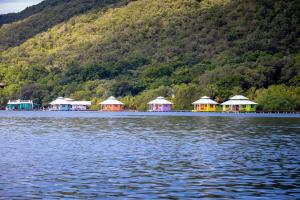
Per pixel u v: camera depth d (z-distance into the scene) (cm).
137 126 9125
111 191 3084
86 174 3638
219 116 13875
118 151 5028
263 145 5612
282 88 17225
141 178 3497
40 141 6106
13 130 8094
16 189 3125
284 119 11900
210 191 3091
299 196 2953
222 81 17975
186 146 5516
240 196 2961
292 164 4125
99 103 19962
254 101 16925
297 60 19062
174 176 3575
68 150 5106
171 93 18900
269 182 3359
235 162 4250
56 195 2975
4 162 4209
